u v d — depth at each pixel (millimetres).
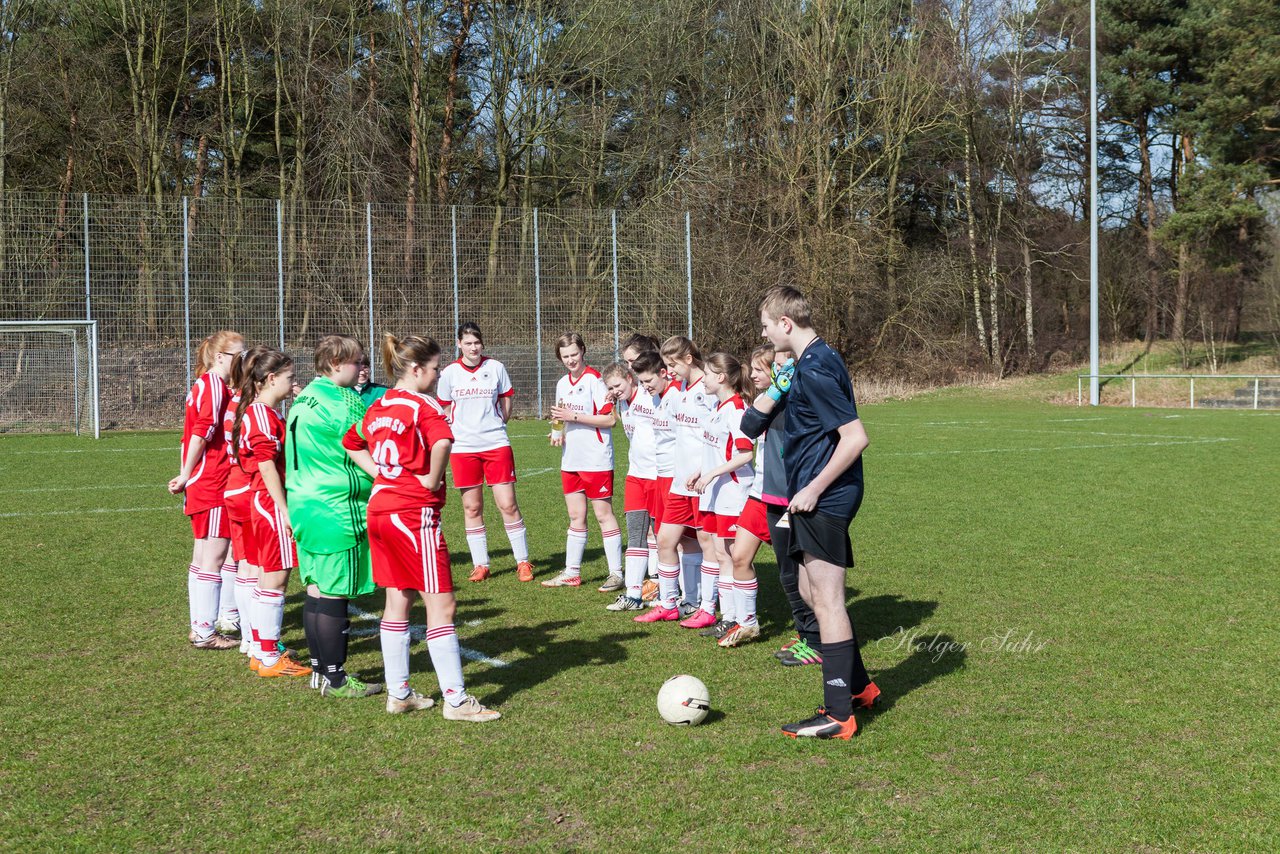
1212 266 37031
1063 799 3783
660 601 6746
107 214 21203
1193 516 10508
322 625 5031
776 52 34094
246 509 5551
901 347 35844
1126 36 40531
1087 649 5805
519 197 32594
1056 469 14664
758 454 5883
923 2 36250
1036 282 41812
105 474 14289
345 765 4148
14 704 4938
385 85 30734
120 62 28125
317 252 22578
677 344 6375
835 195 34312
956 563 8250
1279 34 32875
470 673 5480
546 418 24375
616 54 31531
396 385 4863
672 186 32594
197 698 5051
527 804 3762
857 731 4512
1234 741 4359
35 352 21000
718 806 3734
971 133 38906
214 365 5965
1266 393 31203
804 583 4805
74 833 3549
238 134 30406
